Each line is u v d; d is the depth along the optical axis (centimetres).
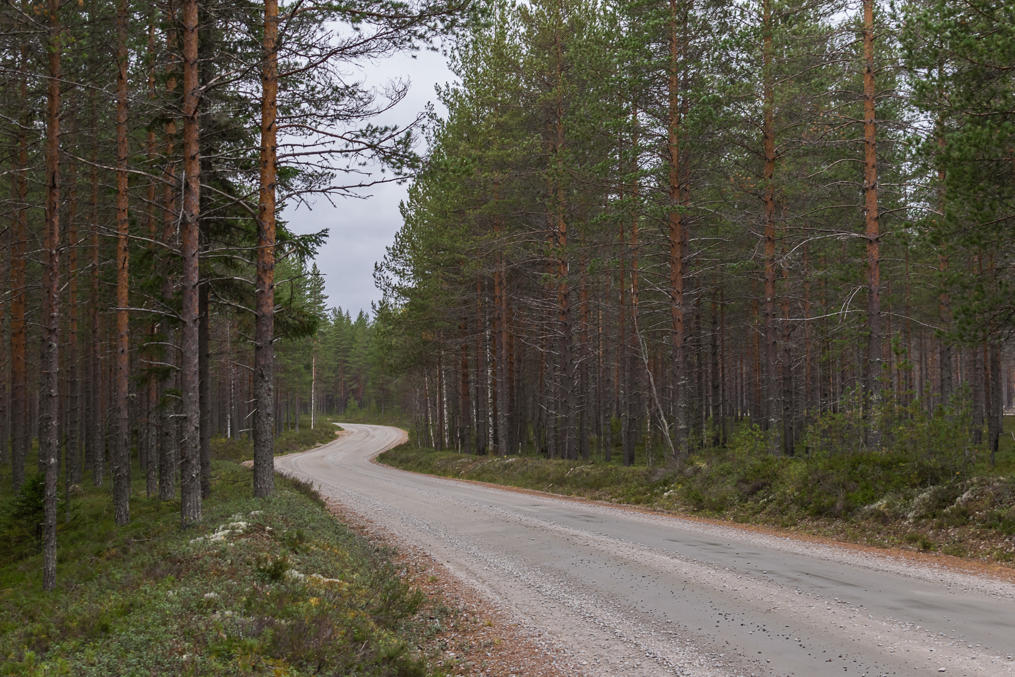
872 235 1758
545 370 3738
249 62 1508
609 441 3647
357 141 1517
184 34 1416
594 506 1953
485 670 718
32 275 2858
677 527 1514
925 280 2977
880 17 1794
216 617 692
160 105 1562
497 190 3130
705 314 3631
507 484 2748
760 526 1514
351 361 12306
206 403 1969
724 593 923
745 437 1906
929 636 707
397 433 8519
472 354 4300
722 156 2277
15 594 1336
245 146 1838
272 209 1568
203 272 1975
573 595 971
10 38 1468
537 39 2820
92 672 556
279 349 5934
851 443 1603
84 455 3431
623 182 2350
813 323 3159
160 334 2041
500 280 3491
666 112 2219
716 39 1994
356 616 786
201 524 1283
